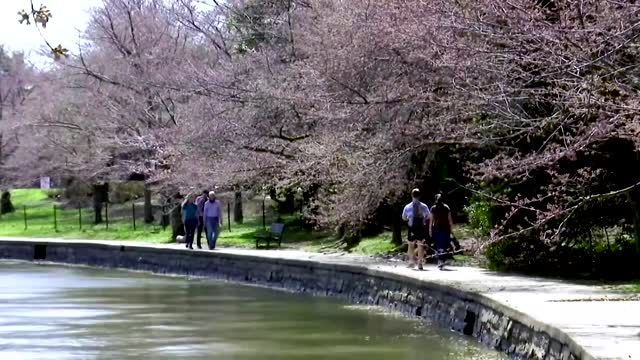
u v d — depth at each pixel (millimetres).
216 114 32312
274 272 28750
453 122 24000
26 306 23672
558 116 17953
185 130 33562
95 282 30547
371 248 30578
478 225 24547
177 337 18453
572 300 16672
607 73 15422
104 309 23016
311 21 31125
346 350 16719
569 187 20750
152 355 16359
